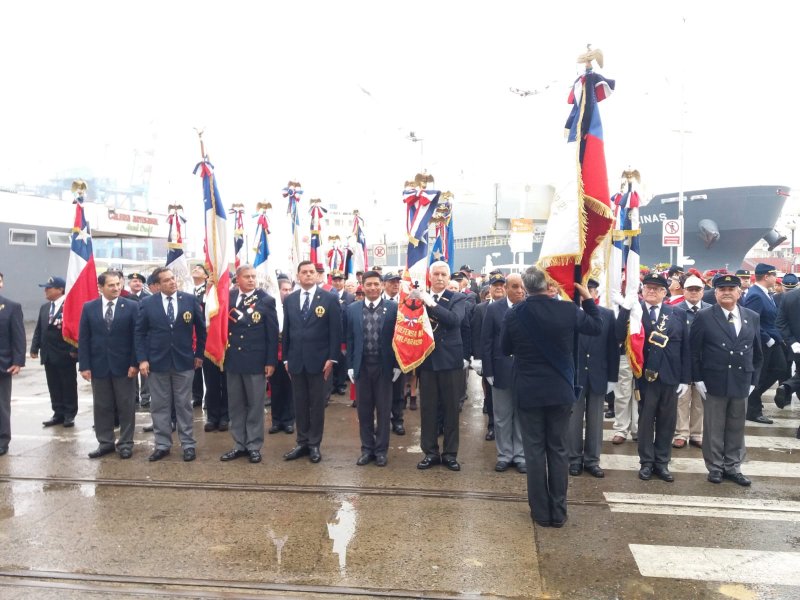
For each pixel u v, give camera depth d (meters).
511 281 5.54
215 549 4.32
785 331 8.22
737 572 4.05
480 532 4.63
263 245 8.27
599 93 4.86
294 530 4.64
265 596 3.70
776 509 5.18
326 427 8.01
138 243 32.38
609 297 7.45
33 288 21.11
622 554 4.30
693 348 5.94
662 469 6.00
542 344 4.64
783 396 8.18
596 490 5.66
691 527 4.78
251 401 6.46
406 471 6.13
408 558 4.20
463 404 9.63
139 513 4.98
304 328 6.44
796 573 4.05
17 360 6.72
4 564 4.10
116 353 6.55
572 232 4.71
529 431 4.80
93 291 8.00
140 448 7.02
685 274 8.28
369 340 6.42
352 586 3.82
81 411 9.03
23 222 20.67
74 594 3.72
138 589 3.78
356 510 5.05
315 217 12.37
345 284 11.56
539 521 4.77
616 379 6.12
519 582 3.89
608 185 4.71
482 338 6.31
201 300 8.39
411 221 6.25
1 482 5.77
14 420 8.43
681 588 3.84
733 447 5.88
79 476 5.94
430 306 6.06
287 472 6.09
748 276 9.91
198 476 5.95
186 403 6.56
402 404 7.92
